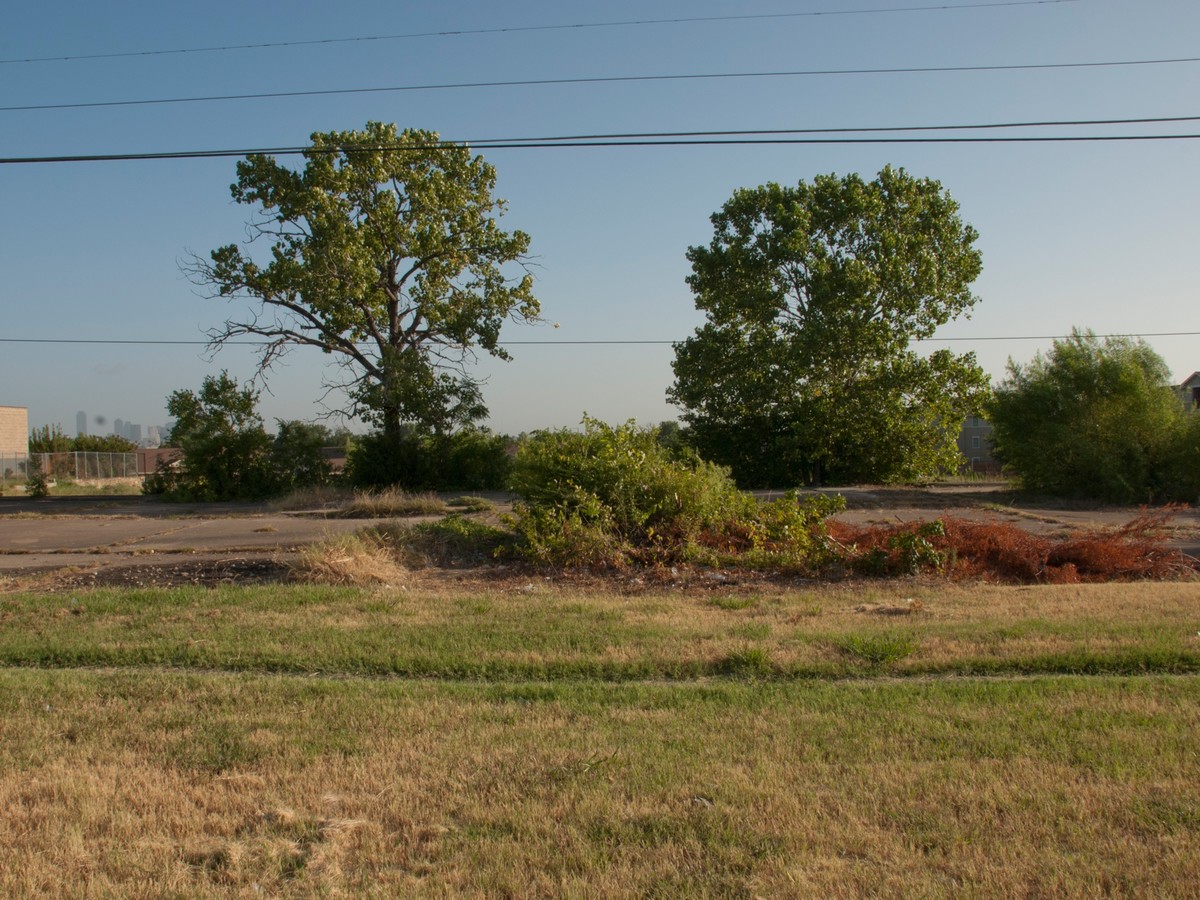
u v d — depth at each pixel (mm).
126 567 12836
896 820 4309
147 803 4645
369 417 35844
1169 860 3863
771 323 36281
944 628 8070
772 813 4398
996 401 28500
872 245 35031
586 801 4543
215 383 32375
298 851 4102
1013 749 5191
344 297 34062
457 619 8820
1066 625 8109
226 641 7949
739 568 12000
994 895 3617
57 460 49781
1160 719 5660
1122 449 25016
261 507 27719
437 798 4652
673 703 6188
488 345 36625
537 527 12781
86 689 6582
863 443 35688
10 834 4305
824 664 6980
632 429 13984
